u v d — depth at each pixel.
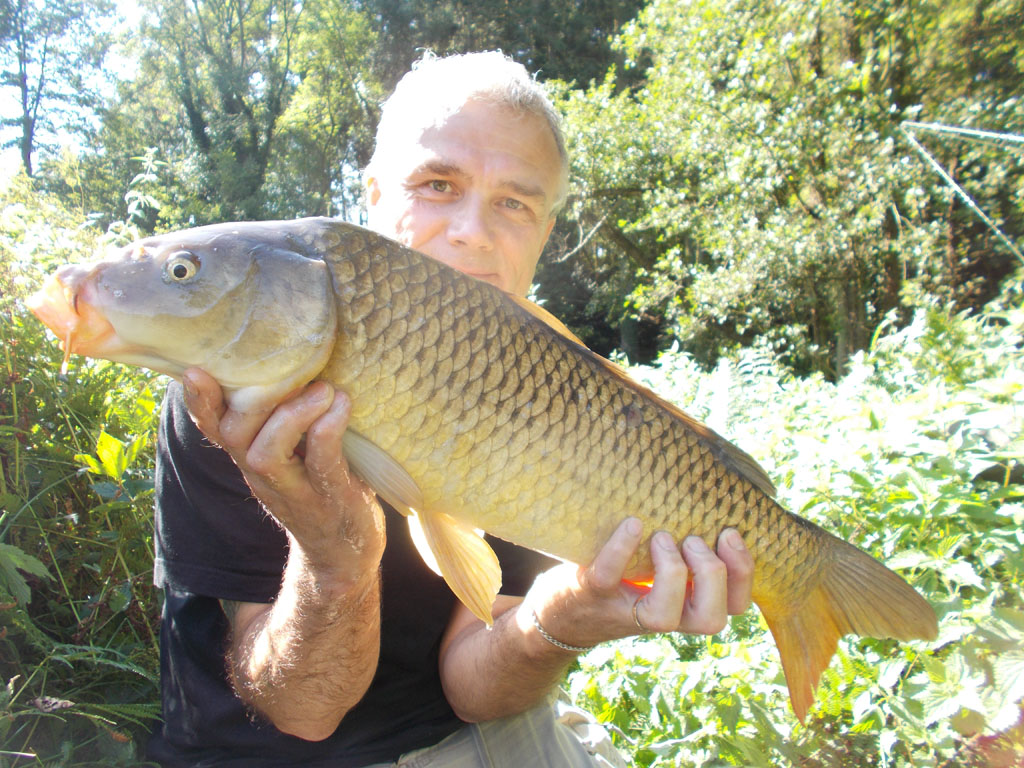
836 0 3.85
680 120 4.57
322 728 0.54
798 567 0.60
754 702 0.71
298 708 0.52
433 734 0.61
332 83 10.18
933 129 1.51
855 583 0.62
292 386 0.43
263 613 0.55
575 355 0.53
